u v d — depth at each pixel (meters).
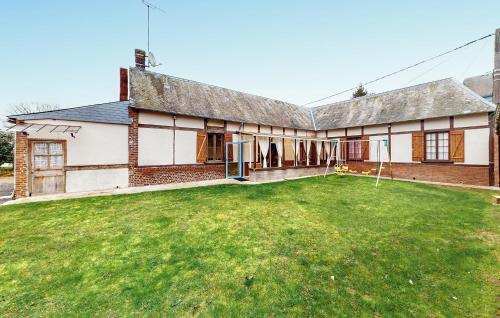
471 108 10.50
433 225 5.21
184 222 5.20
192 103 12.05
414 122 12.34
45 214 5.82
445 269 3.51
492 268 3.56
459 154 10.88
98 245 4.14
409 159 12.52
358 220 5.45
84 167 8.88
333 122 16.44
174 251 3.91
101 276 3.26
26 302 2.78
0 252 3.92
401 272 3.40
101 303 2.73
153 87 11.35
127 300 2.77
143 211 6.00
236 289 2.95
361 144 14.61
